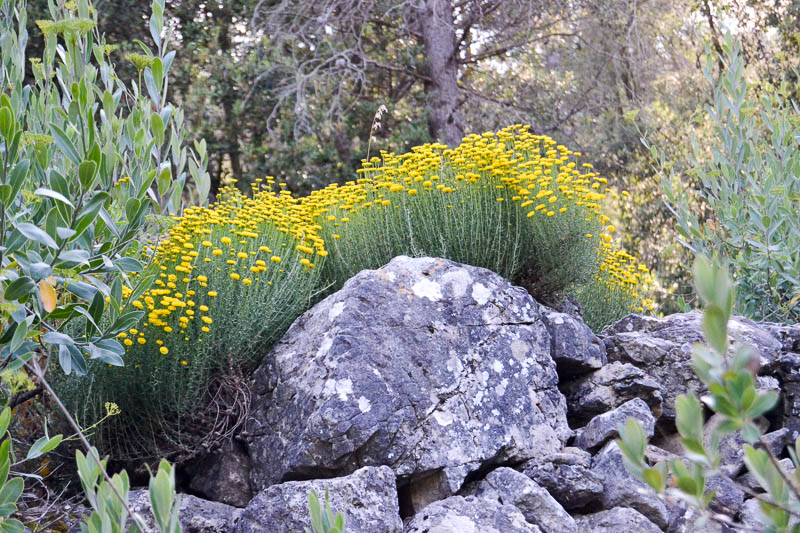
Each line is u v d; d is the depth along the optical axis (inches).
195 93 433.7
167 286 142.8
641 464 51.6
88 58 153.6
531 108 512.7
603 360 159.2
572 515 130.9
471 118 513.0
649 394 152.8
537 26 512.7
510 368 144.0
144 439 139.5
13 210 119.0
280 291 153.9
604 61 513.7
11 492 89.7
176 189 164.2
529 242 172.6
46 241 96.9
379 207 183.0
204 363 139.8
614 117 506.0
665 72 513.7
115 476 70.0
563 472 129.9
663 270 432.8
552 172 182.1
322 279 179.8
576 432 145.8
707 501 51.1
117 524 67.2
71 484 142.2
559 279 175.3
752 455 50.7
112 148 120.6
